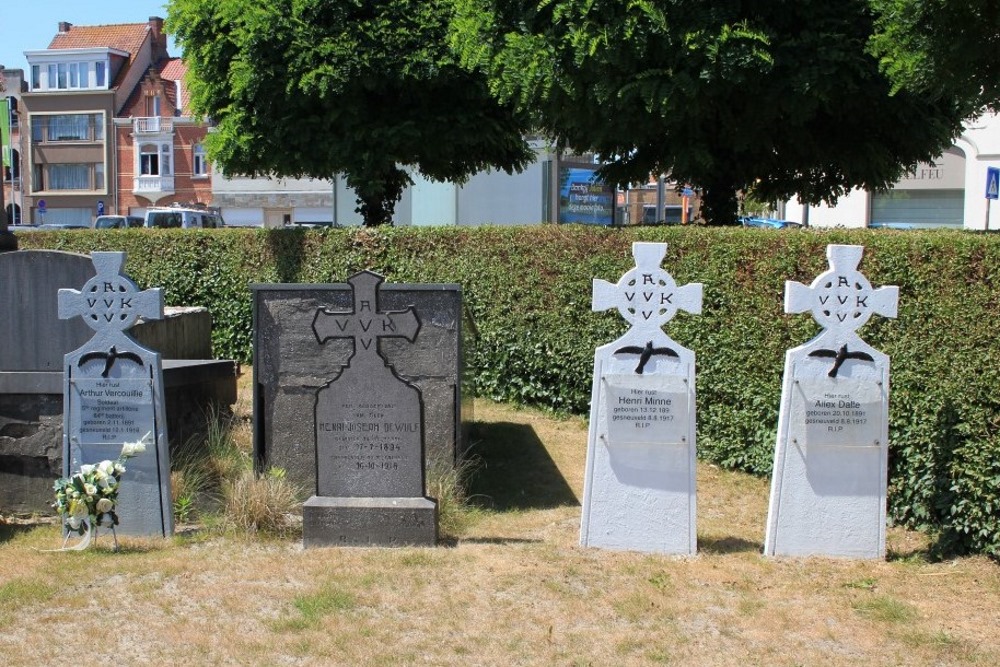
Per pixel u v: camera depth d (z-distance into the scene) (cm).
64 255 739
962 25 848
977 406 617
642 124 1018
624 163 1182
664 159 1112
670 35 935
